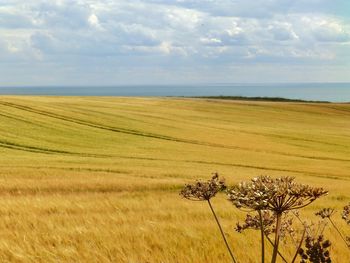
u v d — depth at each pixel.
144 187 23.34
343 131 90.81
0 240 7.36
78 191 21.73
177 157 48.34
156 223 9.38
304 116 114.50
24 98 97.38
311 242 3.13
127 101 114.69
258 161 49.56
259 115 109.38
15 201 14.46
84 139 57.56
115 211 13.66
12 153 43.47
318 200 20.19
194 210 13.97
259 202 2.78
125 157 46.53
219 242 7.43
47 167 32.16
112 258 6.18
